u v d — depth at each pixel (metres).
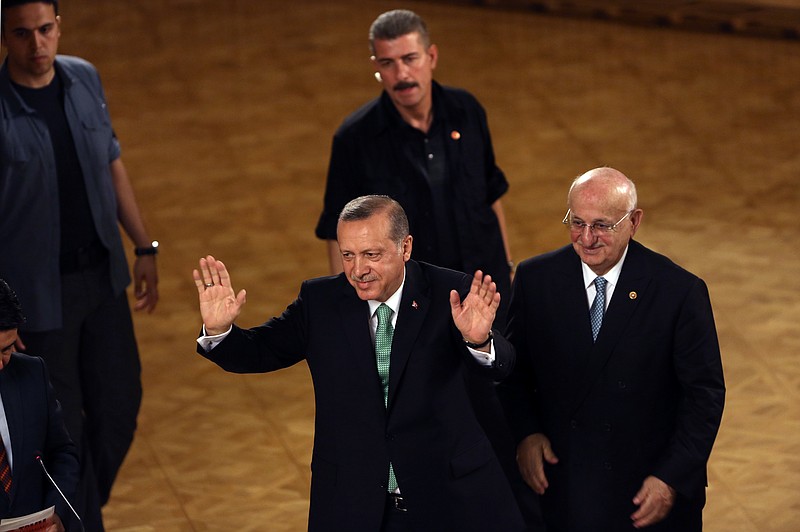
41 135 19.03
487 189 20.48
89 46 42.81
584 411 15.57
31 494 14.63
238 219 31.61
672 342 15.21
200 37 43.66
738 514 20.22
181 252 29.97
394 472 14.47
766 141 35.00
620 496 15.59
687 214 31.14
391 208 13.95
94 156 19.67
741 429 22.66
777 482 21.08
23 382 14.73
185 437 23.06
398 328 14.41
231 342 14.27
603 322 15.30
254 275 28.88
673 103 37.56
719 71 39.91
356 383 14.47
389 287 14.25
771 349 25.30
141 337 26.50
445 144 19.80
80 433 19.86
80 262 19.70
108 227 19.98
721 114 36.78
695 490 15.09
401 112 19.66
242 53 42.25
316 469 14.82
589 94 38.28
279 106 38.19
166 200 32.53
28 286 19.19
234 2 46.78
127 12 45.97
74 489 15.05
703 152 34.41
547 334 15.67
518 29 43.62
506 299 20.28
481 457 14.64
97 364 20.36
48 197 19.14
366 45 42.81
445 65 40.59
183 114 37.72
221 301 14.04
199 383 24.91
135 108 38.12
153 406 24.08
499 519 14.58
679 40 42.41
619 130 35.84
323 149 35.47
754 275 28.28
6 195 19.00
